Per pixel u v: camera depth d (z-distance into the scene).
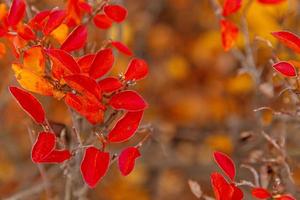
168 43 1.62
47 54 0.91
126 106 0.91
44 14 0.96
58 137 1.00
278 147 1.03
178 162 1.41
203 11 1.63
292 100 1.06
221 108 1.51
